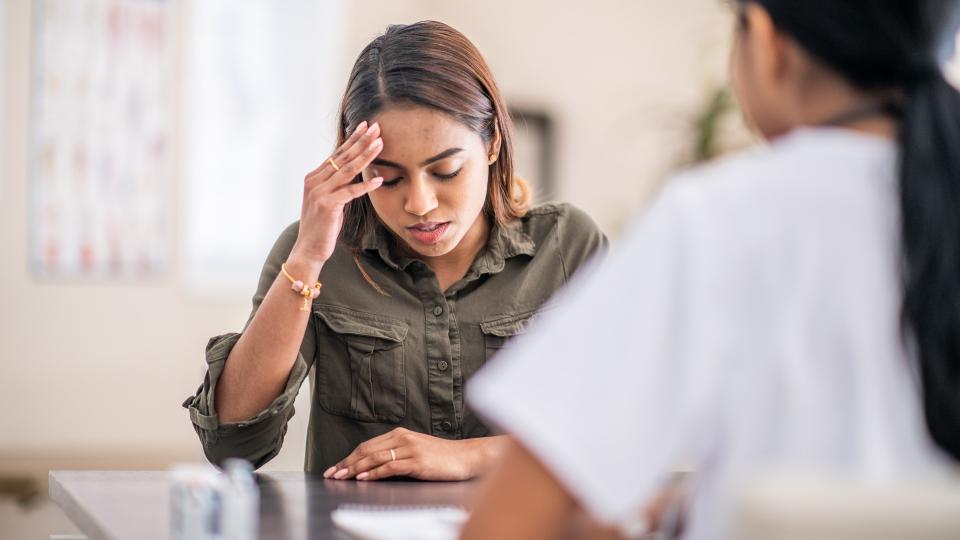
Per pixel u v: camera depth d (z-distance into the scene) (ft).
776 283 2.58
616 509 2.54
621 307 2.61
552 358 2.62
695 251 2.60
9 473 14.49
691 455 2.64
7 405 15.07
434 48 5.61
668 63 17.70
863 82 2.74
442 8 18.88
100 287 15.58
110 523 4.23
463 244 6.31
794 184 2.65
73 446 15.44
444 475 5.58
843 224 2.61
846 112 2.78
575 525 3.25
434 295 6.31
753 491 2.26
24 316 15.16
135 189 15.74
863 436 2.51
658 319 2.59
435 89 5.43
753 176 2.68
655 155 17.83
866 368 2.54
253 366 5.65
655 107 17.79
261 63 16.83
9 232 15.05
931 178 2.58
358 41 17.70
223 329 16.46
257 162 16.87
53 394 15.33
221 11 16.48
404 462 5.55
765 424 2.55
